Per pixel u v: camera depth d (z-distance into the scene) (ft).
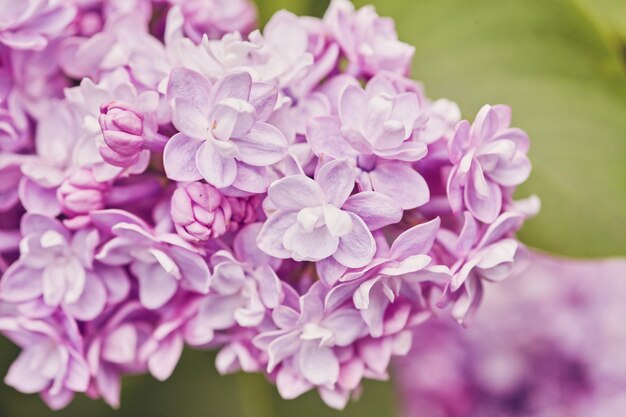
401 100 1.02
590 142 1.15
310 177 1.02
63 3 1.10
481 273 1.04
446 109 1.07
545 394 1.58
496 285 1.61
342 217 0.99
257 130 1.00
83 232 1.06
